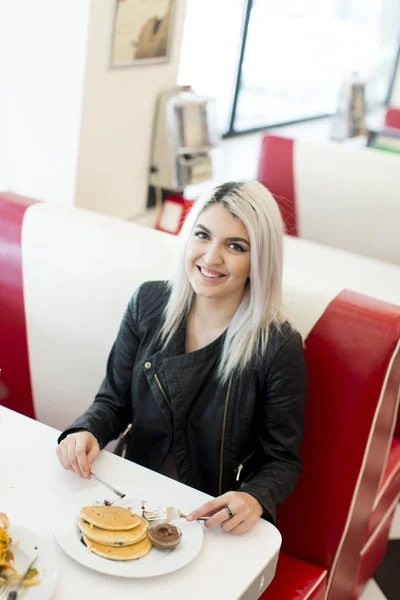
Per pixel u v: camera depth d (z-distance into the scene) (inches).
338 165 127.0
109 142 114.5
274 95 227.8
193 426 65.0
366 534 79.4
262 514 57.2
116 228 78.7
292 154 129.7
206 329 64.7
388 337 63.7
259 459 66.1
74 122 106.6
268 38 210.2
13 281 81.9
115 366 68.8
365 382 64.4
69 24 101.9
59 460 56.4
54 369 82.2
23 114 110.6
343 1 254.4
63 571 45.5
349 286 101.0
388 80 309.3
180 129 123.0
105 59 106.8
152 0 111.4
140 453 68.0
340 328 65.2
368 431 65.5
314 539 69.9
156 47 116.7
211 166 133.8
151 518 50.9
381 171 124.3
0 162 115.5
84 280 77.5
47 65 105.7
